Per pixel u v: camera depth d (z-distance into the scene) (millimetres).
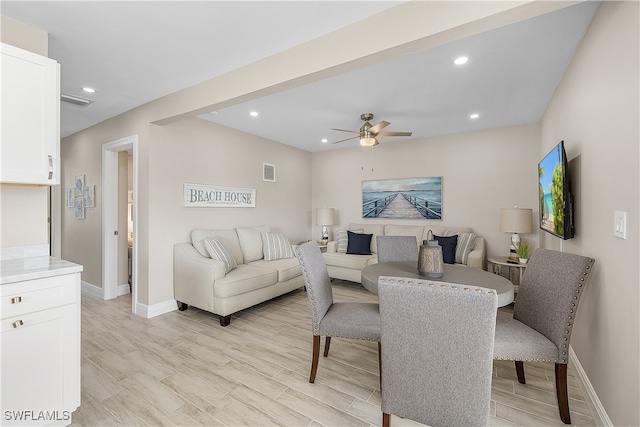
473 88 2932
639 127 1304
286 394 1977
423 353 1306
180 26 1999
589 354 1900
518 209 3568
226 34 2082
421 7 1696
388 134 3596
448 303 1221
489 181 4383
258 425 1693
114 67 2537
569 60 2369
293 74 2227
